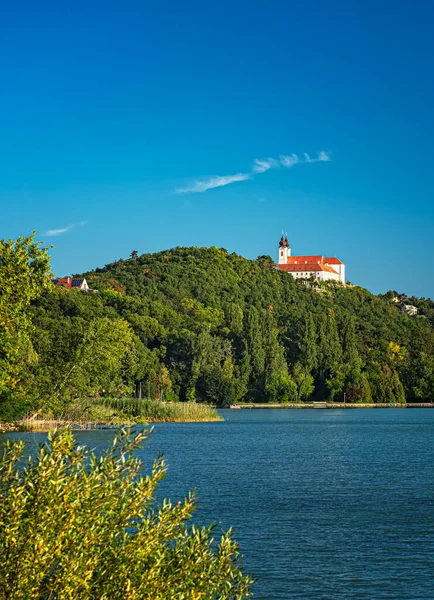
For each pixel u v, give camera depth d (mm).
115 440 13414
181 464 59719
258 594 23766
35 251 40906
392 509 38719
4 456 12922
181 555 12430
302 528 33656
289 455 68125
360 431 103688
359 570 26609
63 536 11352
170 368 175250
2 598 10766
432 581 25344
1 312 38125
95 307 177375
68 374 61906
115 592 11516
